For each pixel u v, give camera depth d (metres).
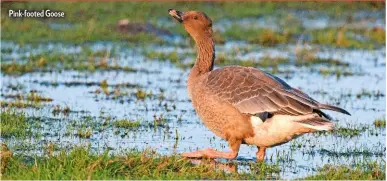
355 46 26.84
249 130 10.96
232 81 11.08
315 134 13.62
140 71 20.80
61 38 25.83
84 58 22.44
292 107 10.52
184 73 20.67
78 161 10.23
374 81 19.84
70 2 31.70
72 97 16.78
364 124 14.53
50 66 21.05
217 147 12.38
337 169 10.69
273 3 36.38
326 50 25.86
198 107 11.52
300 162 11.48
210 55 12.12
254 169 10.92
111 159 10.36
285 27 30.53
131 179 9.74
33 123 13.84
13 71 19.84
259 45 26.58
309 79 19.95
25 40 25.14
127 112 15.27
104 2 32.75
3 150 10.85
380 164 11.22
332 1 36.88
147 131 13.46
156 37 26.94
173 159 10.72
